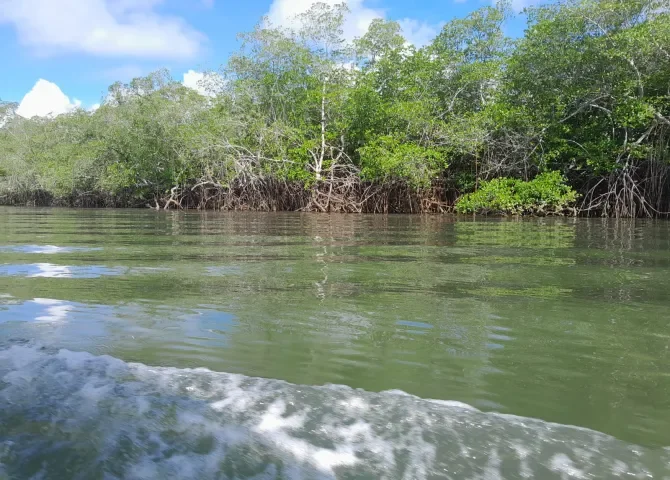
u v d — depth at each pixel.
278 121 22.05
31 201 34.41
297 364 2.20
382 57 21.56
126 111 26.58
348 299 3.46
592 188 17.08
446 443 1.51
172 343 2.46
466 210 18.23
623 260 5.34
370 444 1.48
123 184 26.33
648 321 2.94
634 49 14.66
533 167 18.95
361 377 2.05
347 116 20.97
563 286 3.93
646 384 2.03
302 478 1.31
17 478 1.28
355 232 9.13
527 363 2.25
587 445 1.53
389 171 18.69
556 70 16.44
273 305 3.27
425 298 3.49
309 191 21.91
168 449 1.42
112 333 2.62
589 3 15.52
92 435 1.49
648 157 16.23
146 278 4.23
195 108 23.77
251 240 7.52
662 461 1.45
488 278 4.25
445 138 19.14
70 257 5.51
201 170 24.27
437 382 2.01
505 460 1.42
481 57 21.59
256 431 1.54
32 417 1.59
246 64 22.44
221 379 1.97
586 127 17.30
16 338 2.50
